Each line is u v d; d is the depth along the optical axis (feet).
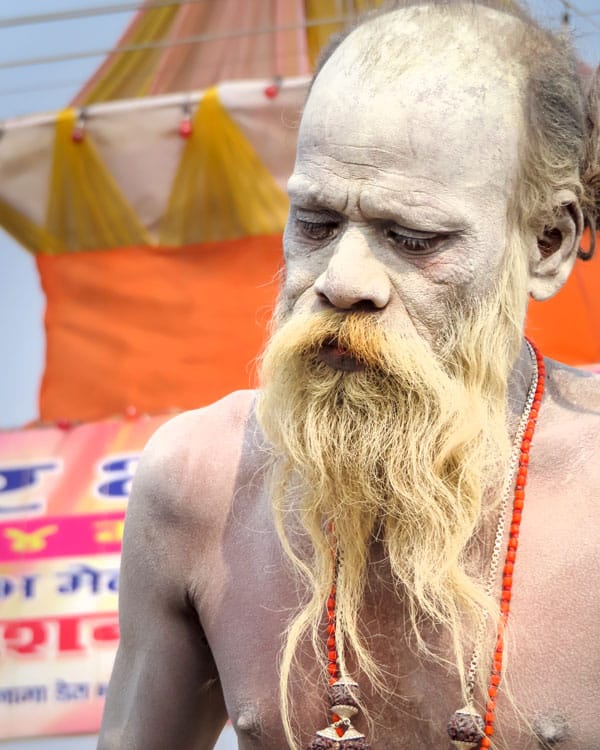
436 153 4.92
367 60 5.09
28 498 12.04
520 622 4.92
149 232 12.32
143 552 5.71
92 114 12.36
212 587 5.47
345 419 4.97
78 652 11.68
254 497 5.52
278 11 12.78
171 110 12.26
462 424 4.96
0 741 11.48
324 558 5.13
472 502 4.99
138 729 5.75
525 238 5.24
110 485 12.01
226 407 5.90
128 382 12.17
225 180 12.15
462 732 4.78
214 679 5.77
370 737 5.03
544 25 5.62
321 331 4.95
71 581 11.83
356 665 5.09
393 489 5.00
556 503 5.10
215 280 12.16
